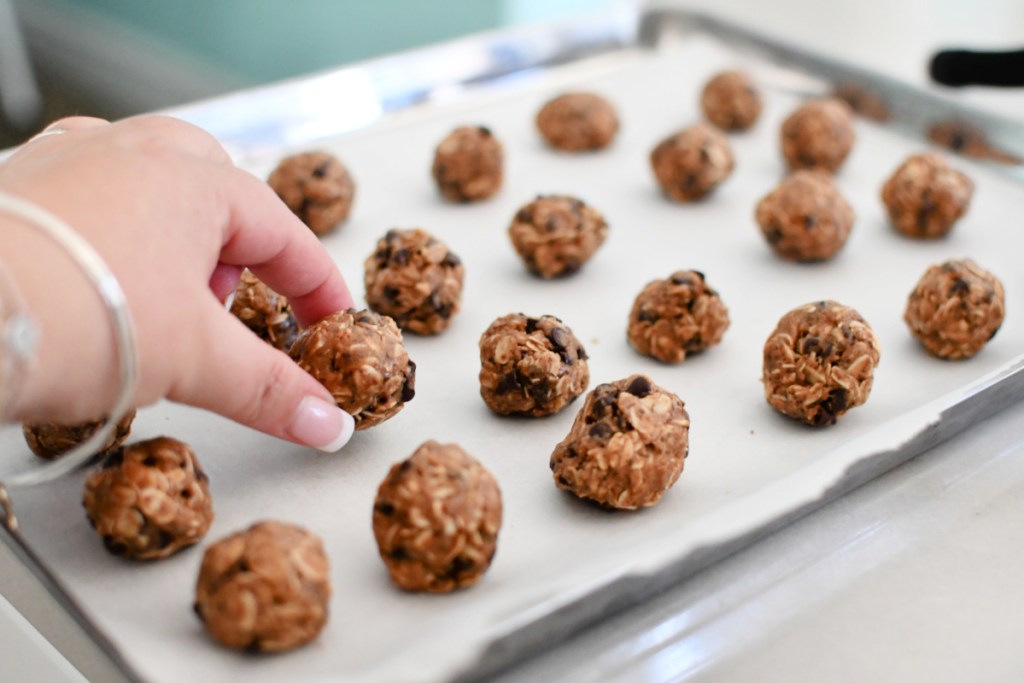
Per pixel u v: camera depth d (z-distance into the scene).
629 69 0.82
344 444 0.49
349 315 0.50
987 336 0.56
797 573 0.45
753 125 0.77
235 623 0.41
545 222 0.62
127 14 1.53
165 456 0.45
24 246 0.40
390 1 1.39
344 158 0.71
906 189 0.65
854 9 0.97
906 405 0.53
